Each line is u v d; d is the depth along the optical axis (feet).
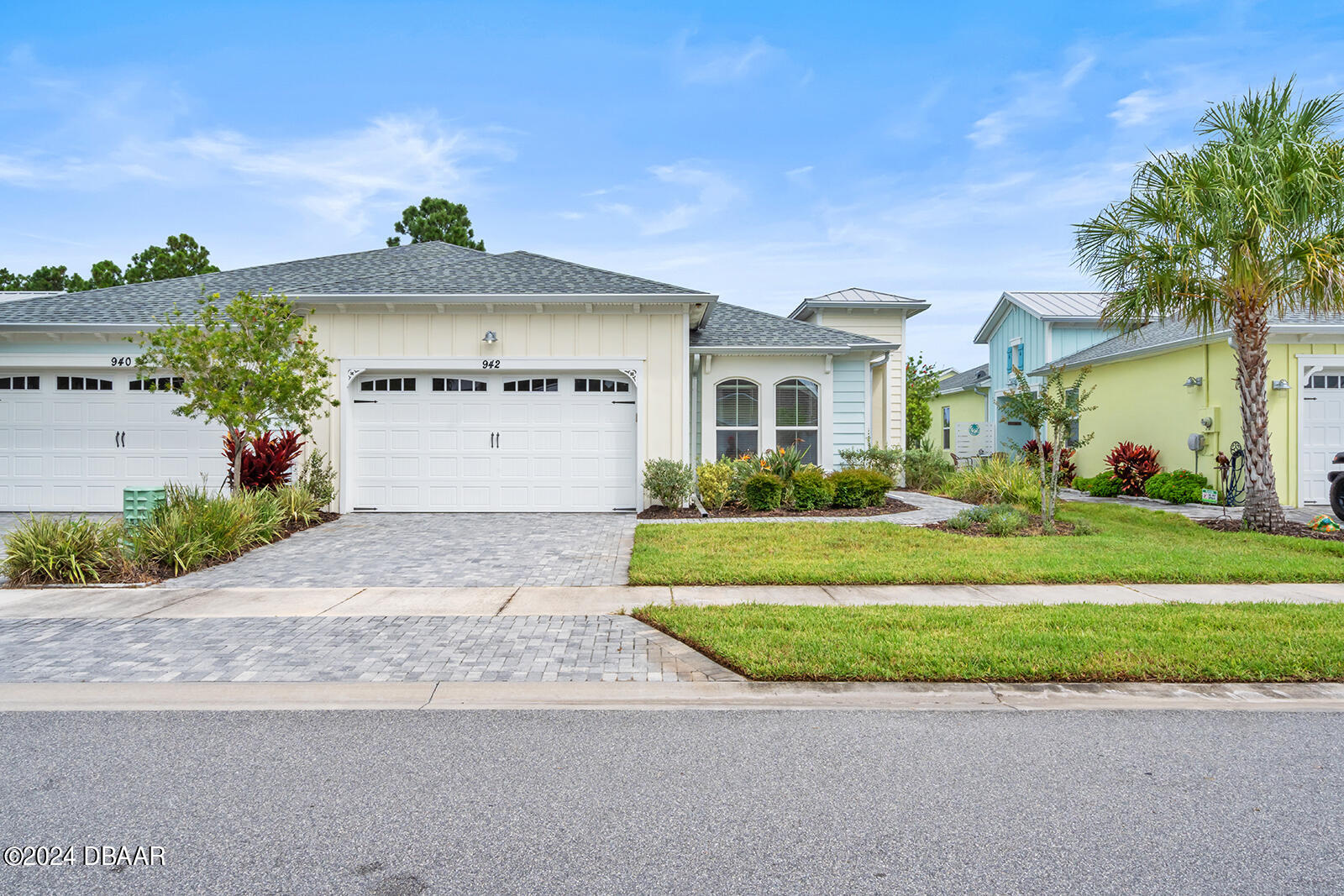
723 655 17.54
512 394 44.86
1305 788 11.60
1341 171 31.96
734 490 45.34
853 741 13.52
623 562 29.94
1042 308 73.56
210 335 36.06
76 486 45.75
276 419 42.88
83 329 44.39
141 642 19.31
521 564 29.45
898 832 10.27
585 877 9.18
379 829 10.38
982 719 14.58
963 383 100.58
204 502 32.55
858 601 23.36
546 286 44.93
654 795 11.39
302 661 17.79
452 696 15.76
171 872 9.29
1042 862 9.50
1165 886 8.96
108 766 12.47
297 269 56.80
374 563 29.78
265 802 11.18
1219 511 45.85
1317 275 31.94
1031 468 60.03
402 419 44.52
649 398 44.65
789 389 53.11
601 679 16.60
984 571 26.86
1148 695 15.78
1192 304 36.70
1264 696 15.71
